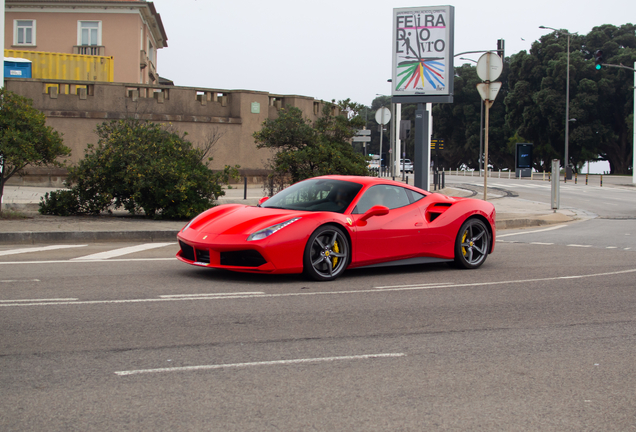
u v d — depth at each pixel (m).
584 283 7.65
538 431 3.23
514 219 16.05
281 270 6.97
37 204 15.89
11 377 3.84
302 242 7.07
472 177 53.31
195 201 13.91
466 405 3.56
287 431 3.14
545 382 3.99
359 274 8.06
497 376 4.09
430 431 3.19
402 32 16.64
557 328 5.42
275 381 3.88
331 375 4.02
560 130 58.41
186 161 14.23
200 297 6.30
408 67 16.64
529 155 51.53
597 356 4.60
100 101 26.92
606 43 60.44
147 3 37.41
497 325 5.48
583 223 16.92
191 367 4.11
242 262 7.05
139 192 13.21
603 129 57.47
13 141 11.99
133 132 13.93
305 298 6.40
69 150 13.18
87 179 13.62
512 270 8.63
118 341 4.66
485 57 15.28
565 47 61.62
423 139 16.67
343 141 16.59
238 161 29.22
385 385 3.86
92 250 9.77
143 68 39.31
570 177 45.56
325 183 8.16
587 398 3.72
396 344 4.79
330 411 3.42
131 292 6.46
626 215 19.66
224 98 29.25
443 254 8.41
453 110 75.12
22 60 29.67
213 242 6.94
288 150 15.76
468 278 7.93
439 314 5.85
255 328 5.15
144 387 3.72
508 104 63.84
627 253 10.49
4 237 10.41
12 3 36.66
